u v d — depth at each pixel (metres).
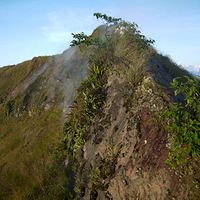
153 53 7.71
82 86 5.97
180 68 8.72
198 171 2.44
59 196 4.44
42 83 12.02
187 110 2.85
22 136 8.73
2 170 6.68
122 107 4.22
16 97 12.92
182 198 2.41
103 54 6.18
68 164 5.20
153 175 2.75
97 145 4.32
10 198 5.25
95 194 3.59
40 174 5.52
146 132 3.24
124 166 3.23
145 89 3.82
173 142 2.60
